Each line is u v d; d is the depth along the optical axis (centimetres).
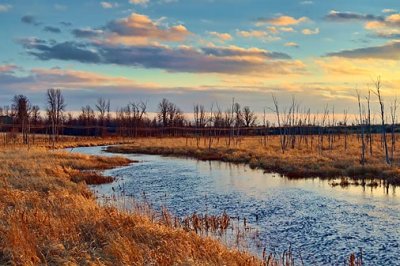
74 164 3681
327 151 4425
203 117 10231
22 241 914
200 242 1126
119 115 11419
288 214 1795
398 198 2109
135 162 4478
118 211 1512
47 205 1471
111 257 939
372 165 2969
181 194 2367
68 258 894
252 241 1389
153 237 1105
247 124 10506
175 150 5788
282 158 3791
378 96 3228
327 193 2289
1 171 2416
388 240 1397
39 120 10994
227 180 2920
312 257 1233
